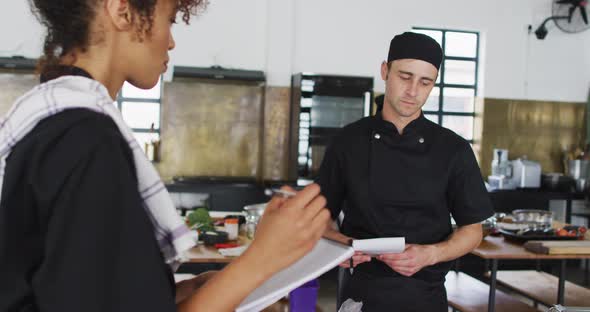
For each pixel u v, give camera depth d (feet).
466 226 6.58
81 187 1.67
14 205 1.73
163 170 21.53
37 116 1.76
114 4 1.99
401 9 22.48
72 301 1.63
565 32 23.26
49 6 1.99
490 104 23.62
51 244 1.65
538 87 23.85
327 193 6.88
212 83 21.47
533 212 12.39
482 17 23.18
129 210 1.71
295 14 21.86
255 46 21.52
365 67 22.35
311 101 20.21
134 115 21.67
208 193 19.25
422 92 6.21
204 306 1.84
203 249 9.79
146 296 1.69
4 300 1.72
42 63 2.10
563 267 10.73
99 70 2.05
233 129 21.79
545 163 24.12
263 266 1.88
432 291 6.42
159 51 2.15
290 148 21.67
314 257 2.43
